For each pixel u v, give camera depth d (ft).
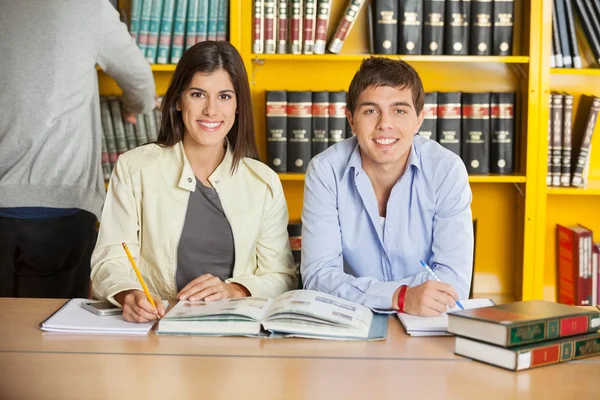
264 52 10.52
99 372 4.51
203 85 6.50
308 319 5.20
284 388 4.26
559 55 10.61
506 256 11.66
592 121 10.71
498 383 4.35
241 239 6.81
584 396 4.15
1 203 8.15
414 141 6.98
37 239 8.25
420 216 6.80
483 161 10.75
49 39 8.20
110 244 6.54
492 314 4.83
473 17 10.45
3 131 8.18
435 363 4.69
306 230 6.75
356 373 4.51
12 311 5.80
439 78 11.40
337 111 10.66
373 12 10.91
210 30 10.57
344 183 6.77
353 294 6.03
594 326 4.89
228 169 6.79
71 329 5.31
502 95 10.69
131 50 8.91
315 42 10.50
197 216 6.75
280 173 10.67
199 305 5.70
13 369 4.55
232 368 4.58
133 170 6.69
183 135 6.82
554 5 10.59
